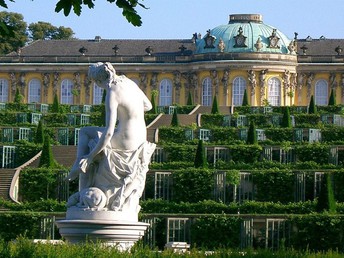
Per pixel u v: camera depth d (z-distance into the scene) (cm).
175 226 8556
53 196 10569
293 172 10494
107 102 4444
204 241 8550
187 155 11831
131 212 4488
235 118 15500
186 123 15375
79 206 4459
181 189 10412
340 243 8469
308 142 12756
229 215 8600
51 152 11100
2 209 9631
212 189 10412
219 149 11956
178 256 4056
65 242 4266
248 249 4278
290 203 9925
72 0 3048
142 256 3972
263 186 10475
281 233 8562
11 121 15475
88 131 4528
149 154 4559
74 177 4488
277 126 14525
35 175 10588
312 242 8494
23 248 3816
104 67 4497
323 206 9256
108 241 4416
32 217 8619
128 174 4466
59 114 15500
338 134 13525
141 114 4544
